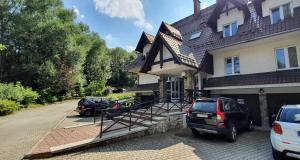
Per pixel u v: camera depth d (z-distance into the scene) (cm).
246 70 1217
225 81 1238
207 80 1357
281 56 1100
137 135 857
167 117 1005
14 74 3297
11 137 905
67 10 4425
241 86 1109
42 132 992
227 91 1308
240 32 1237
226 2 1398
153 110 1222
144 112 1166
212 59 1388
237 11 1338
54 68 3400
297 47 1035
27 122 1358
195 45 1484
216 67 1359
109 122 1216
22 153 669
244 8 1305
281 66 1093
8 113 1833
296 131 504
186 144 761
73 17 4534
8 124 1302
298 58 1026
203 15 1848
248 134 951
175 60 1163
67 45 3700
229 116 818
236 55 1278
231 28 1366
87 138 800
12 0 3431
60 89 3447
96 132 913
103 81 5306
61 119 1479
